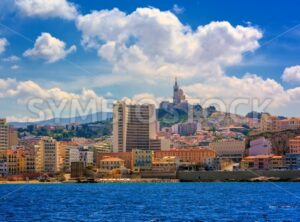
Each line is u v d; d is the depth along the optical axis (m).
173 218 178.00
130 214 191.12
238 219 174.12
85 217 181.50
